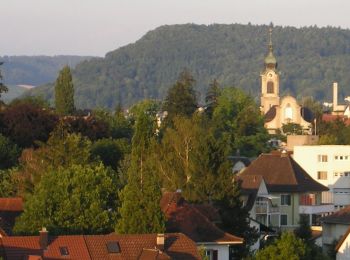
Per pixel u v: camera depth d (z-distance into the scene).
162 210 164.75
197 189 186.38
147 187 159.00
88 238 143.75
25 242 140.12
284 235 167.62
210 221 171.00
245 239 182.12
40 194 164.75
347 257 192.12
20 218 165.75
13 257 137.25
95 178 170.88
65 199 164.50
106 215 164.88
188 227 164.38
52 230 160.38
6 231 163.50
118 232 157.25
